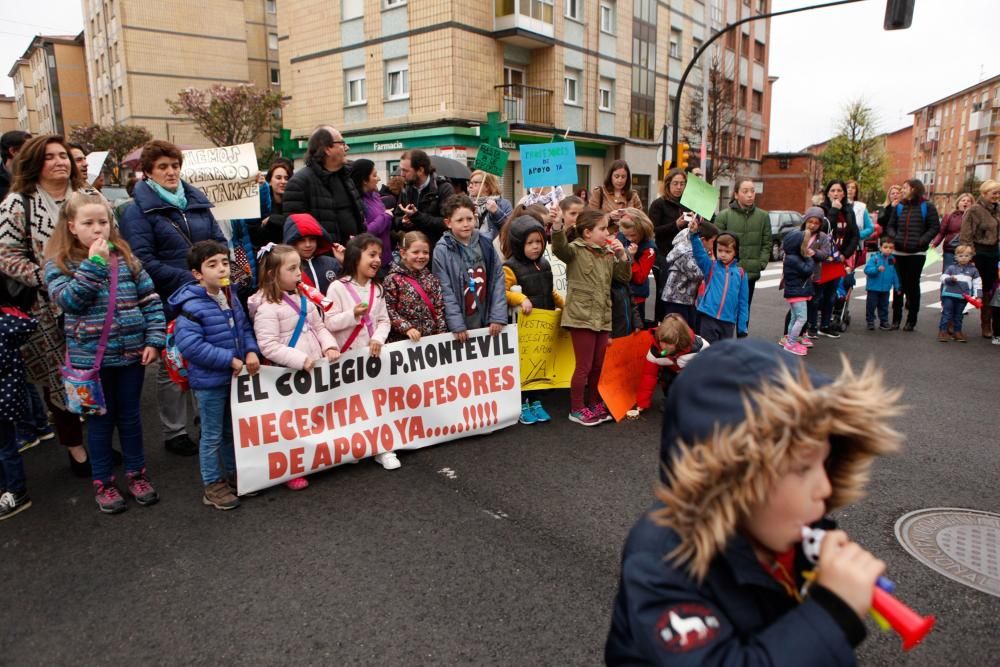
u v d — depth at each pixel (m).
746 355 1.04
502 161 7.48
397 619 2.69
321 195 5.16
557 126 23.25
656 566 1.08
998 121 67.56
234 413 3.76
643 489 3.91
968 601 2.82
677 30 29.95
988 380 6.36
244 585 2.93
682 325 5.05
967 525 3.48
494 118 13.58
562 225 5.27
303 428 4.00
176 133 35.75
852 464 1.14
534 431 4.95
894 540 3.32
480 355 4.82
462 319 4.68
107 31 36.19
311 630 2.62
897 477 4.10
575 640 2.56
